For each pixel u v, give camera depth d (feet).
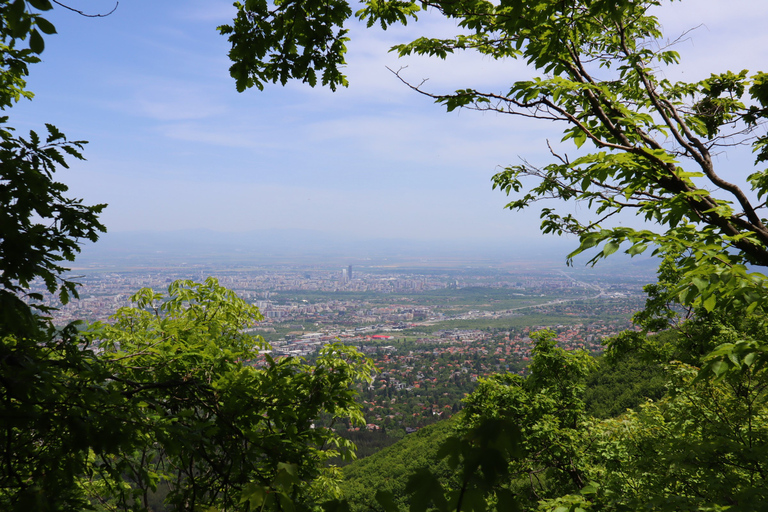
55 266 9.89
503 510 2.29
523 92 16.61
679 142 16.67
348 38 13.97
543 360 39.27
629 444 23.47
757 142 18.98
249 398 12.58
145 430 9.78
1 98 18.80
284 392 12.84
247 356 19.70
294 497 8.29
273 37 13.65
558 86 16.37
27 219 9.70
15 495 7.96
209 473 11.78
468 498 2.32
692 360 31.99
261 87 14.89
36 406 9.20
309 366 16.96
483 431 2.41
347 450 21.71
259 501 4.51
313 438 13.34
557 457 34.04
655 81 20.56
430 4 16.31
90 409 9.12
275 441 12.35
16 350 10.02
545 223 22.06
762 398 18.94
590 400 89.86
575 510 12.01
